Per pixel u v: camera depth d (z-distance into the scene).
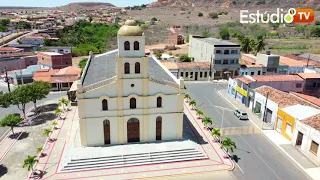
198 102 70.69
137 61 41.22
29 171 39.41
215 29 198.50
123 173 39.22
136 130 44.94
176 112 45.00
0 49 115.50
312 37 179.75
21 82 84.44
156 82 42.84
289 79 69.19
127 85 42.16
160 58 108.69
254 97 63.16
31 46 131.25
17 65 100.62
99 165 40.22
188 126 54.47
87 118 42.38
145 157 41.88
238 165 42.00
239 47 91.19
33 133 51.12
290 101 54.19
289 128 49.94
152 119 44.56
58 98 72.25
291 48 145.88
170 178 38.59
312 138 43.19
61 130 52.25
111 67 52.16
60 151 44.69
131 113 43.59
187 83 88.81
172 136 46.31
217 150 45.66
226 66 92.00
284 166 42.00
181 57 109.50
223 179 38.59
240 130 54.06
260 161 43.19
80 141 45.12
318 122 43.84
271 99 56.03
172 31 198.00
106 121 43.44
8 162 41.72
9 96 54.31
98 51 135.88
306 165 42.31
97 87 41.44
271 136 51.53
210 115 61.72
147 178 38.34
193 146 44.28
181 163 41.78
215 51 90.12
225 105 68.88
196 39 107.00
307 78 69.62
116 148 43.03
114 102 42.56
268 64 88.19
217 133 47.03
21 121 56.62
